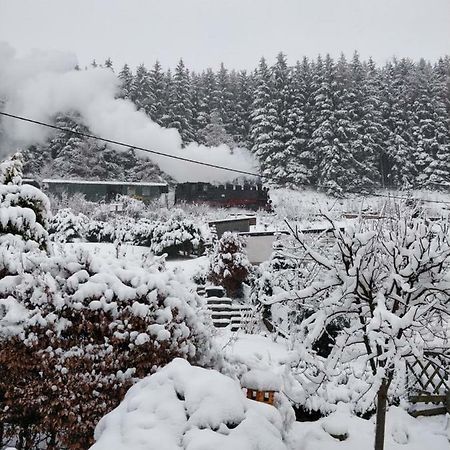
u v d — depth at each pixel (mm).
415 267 4562
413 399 7145
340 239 4816
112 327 4945
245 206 34688
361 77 53312
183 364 3525
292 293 4934
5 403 4707
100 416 4805
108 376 4879
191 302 5781
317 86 49594
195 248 19922
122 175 42875
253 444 2846
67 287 5055
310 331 4984
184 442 2762
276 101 47969
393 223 5148
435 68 54719
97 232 22359
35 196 8367
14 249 6473
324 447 5570
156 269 5816
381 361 4719
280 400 5070
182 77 52344
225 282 15305
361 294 4852
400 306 4855
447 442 6082
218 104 54062
